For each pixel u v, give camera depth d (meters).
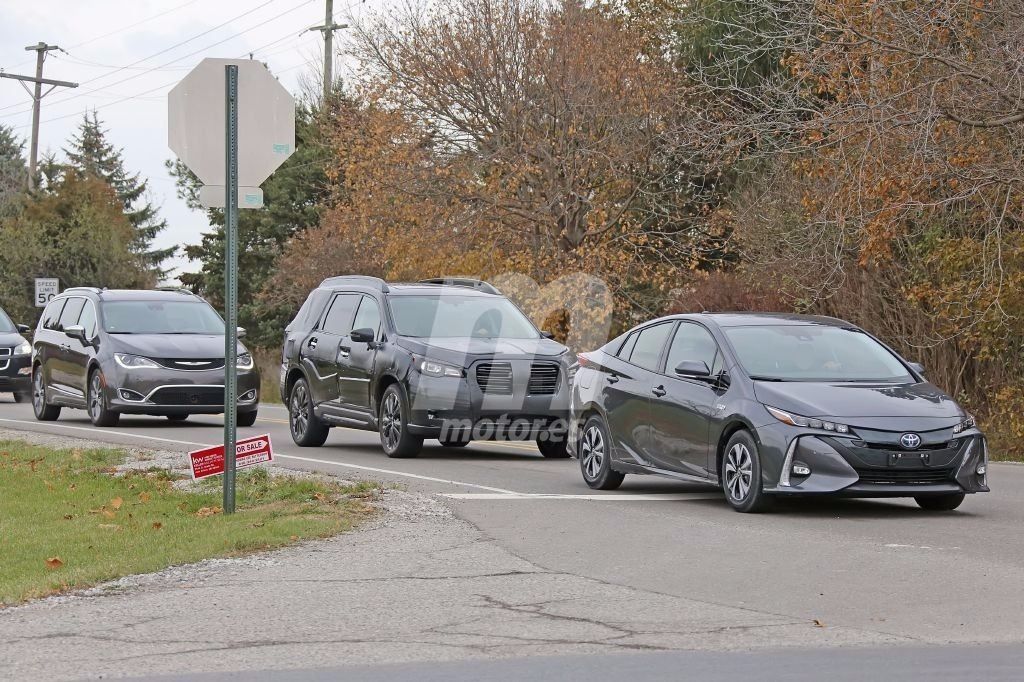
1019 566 17.23
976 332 37.53
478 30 54.38
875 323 41.78
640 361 25.47
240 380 41.41
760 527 20.58
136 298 43.31
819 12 38.16
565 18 55.38
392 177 54.41
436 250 54.12
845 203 36.12
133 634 13.64
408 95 55.09
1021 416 36.44
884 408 21.58
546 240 55.31
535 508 22.64
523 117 54.03
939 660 12.51
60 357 43.88
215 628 13.88
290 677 11.99
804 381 22.56
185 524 20.48
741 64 52.19
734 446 22.39
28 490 25.34
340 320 35.09
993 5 35.25
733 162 49.44
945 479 21.56
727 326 24.08
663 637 13.44
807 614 14.48
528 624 14.02
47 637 13.52
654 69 54.91
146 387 39.84
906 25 34.91
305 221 105.38
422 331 32.72
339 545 18.72
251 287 106.19
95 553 18.28
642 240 53.91
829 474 21.11
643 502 23.67
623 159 54.16
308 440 35.66
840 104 36.06
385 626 13.94
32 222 103.25
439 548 18.53
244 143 21.11
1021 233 35.81
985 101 34.88
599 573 16.77
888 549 18.52
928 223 38.66
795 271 42.91
